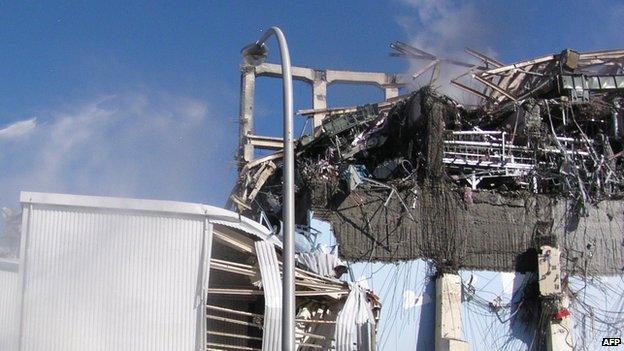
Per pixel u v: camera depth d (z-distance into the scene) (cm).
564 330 2584
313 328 2147
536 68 3234
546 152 2869
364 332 1991
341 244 2659
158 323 1859
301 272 2045
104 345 1827
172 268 1897
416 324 2612
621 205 2833
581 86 2981
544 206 2797
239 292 1958
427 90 2833
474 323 2644
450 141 2845
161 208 1916
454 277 2625
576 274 2736
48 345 1803
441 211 2728
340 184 2744
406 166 2862
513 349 2631
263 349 1906
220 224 1952
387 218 2711
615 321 2695
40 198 1862
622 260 2777
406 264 2673
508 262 2727
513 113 2934
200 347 1861
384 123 3048
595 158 2867
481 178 2847
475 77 3141
